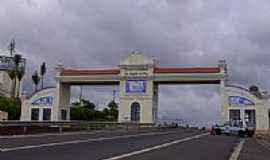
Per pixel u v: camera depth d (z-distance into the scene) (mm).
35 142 21219
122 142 25188
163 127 75938
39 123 35031
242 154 21547
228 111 68312
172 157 17172
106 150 18562
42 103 74438
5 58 118750
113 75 73438
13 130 31625
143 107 72125
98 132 41594
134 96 72625
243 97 67875
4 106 79812
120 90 73250
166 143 26578
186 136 40219
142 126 66125
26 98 75375
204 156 18625
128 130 55094
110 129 53875
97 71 73938
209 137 40656
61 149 17812
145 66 72000
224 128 50844
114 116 118938
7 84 118562
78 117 96750
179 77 70625
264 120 66938
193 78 69938
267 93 69375
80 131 41812
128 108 72875
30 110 74750
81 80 73625
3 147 17359
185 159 16672
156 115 74812
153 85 72938
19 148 17250
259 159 19453
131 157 15984
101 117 110062
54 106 73750
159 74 71688
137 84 72625
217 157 18578
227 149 24234
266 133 61031
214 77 69062
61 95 74750
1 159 13242
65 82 74688
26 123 32938
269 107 70562
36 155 14867
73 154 15914
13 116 81438
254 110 67500
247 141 37750
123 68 73000
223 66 69000
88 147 19750
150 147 22156
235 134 50250
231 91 68500
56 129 38688
